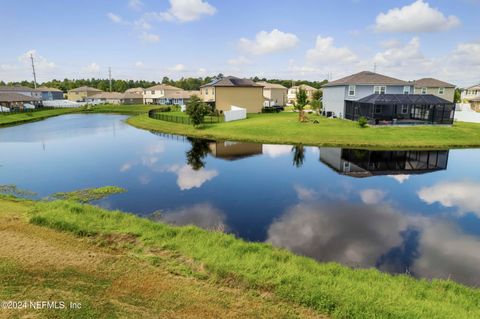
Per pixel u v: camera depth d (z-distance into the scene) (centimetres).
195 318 577
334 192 1543
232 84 5272
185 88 14988
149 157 2377
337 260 916
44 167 2050
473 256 951
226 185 1647
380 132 3078
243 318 585
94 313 576
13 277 686
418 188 1622
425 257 941
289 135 3069
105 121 5269
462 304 672
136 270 738
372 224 1167
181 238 944
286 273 738
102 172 1919
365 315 601
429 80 5478
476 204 1389
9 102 6812
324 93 4856
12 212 1116
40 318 557
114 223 1036
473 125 3631
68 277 696
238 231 1096
